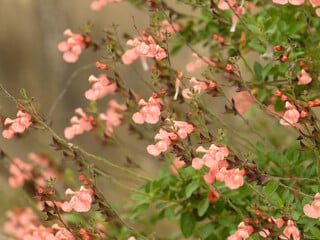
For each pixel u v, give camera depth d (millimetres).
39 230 6312
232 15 6727
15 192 9766
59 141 6152
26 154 11328
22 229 8125
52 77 13328
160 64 6258
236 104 7887
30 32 13539
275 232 5402
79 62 13156
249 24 6496
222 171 5473
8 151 11383
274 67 6641
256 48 6379
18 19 13586
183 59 10961
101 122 7055
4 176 9844
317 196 5316
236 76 5957
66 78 13258
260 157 6664
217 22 7156
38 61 13453
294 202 6176
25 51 13539
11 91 13391
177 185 6727
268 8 6809
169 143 5609
